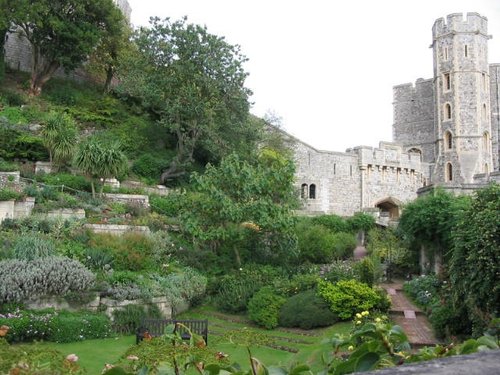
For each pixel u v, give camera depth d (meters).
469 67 49.50
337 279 17.58
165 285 16.39
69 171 25.75
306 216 32.38
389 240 27.23
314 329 15.34
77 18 32.25
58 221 18.41
